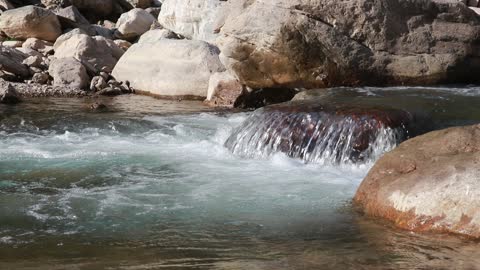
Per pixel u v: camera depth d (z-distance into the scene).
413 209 6.30
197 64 16.09
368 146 9.29
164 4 21.27
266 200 7.48
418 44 13.52
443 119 10.13
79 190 7.97
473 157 6.35
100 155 9.93
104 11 25.33
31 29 20.22
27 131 11.90
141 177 8.61
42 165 9.28
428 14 13.75
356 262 5.41
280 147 9.78
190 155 10.00
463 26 13.88
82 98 16.17
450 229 6.02
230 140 10.52
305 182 8.34
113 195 7.73
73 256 5.77
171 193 7.81
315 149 9.55
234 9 14.12
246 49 13.73
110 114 13.65
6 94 15.05
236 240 6.14
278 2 13.43
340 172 8.94
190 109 14.46
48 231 6.48
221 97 14.95
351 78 13.38
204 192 7.85
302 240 6.09
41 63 18.36
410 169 6.77
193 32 20.02
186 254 5.77
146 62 17.11
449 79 13.63
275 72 13.77
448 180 6.23
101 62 18.48
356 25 13.36
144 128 12.15
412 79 13.45
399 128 9.39
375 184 6.94
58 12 21.88
